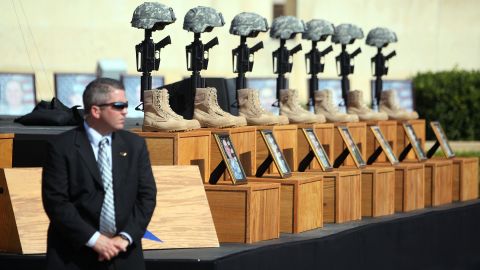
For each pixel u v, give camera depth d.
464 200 31.94
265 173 24.84
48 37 47.91
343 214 25.53
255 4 56.25
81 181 15.70
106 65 47.75
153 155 21.73
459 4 66.75
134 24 24.19
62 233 15.61
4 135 21.94
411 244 26.53
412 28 64.69
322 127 28.12
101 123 15.80
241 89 26.06
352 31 33.91
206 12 25.64
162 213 20.09
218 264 18.41
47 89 47.62
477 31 66.88
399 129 32.00
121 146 15.95
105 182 15.80
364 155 30.33
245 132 24.20
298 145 27.17
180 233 20.06
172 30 50.28
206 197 20.69
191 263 18.41
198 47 25.81
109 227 15.77
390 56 34.94
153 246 19.73
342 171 25.66
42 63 43.69
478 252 30.72
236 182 21.66
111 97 15.73
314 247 21.73
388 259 25.23
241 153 24.05
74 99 37.84
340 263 22.81
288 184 23.12
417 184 29.17
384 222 25.17
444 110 51.00
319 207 24.16
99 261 15.71
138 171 16.03
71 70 48.75
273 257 20.36
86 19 49.41
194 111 23.89
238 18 27.81
